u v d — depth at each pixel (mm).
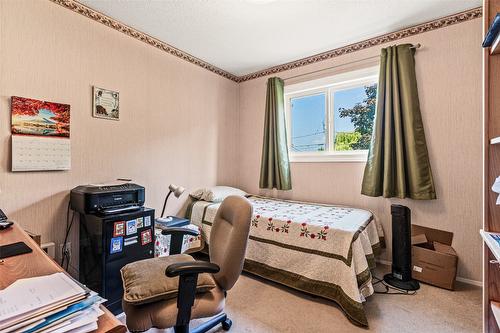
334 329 1586
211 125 3350
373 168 2490
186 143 3016
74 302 607
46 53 1904
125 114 2408
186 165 3018
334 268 1817
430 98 2334
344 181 2846
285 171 3189
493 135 1118
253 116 3625
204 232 2684
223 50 2898
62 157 1986
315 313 1755
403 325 1623
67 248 2006
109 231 1772
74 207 1955
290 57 3090
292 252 2039
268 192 3453
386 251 2553
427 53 2344
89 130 2154
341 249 1794
